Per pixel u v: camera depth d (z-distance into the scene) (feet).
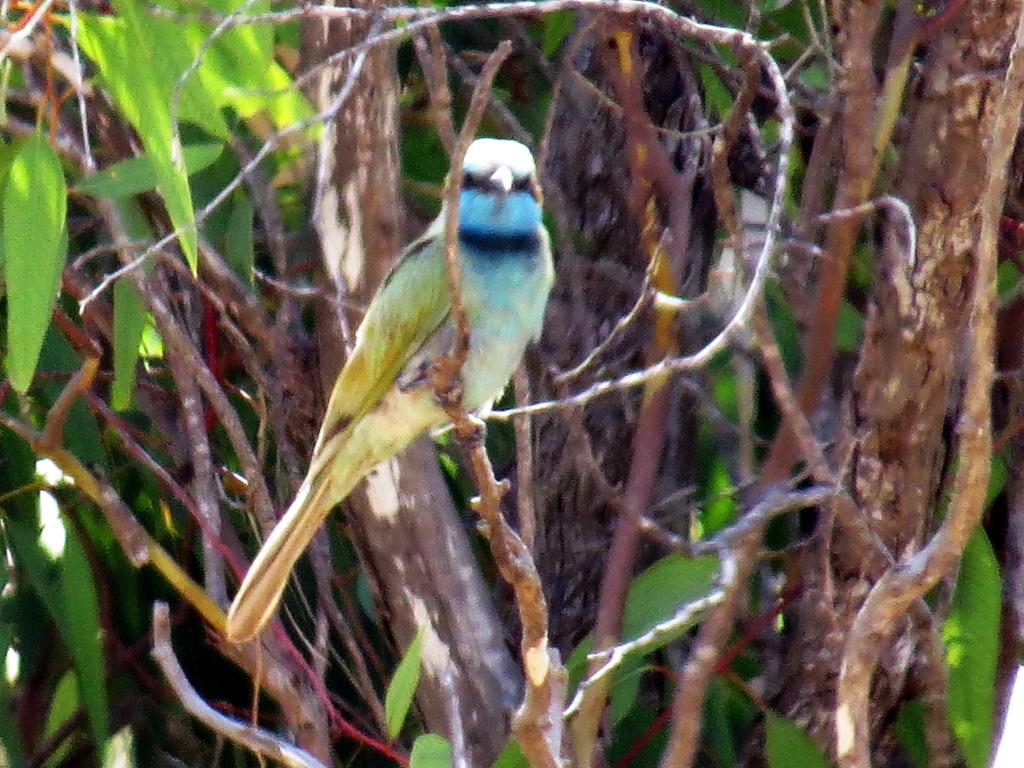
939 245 25.02
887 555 22.43
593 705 24.75
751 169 30.40
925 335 25.27
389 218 27.09
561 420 30.30
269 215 29.17
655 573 25.58
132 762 31.24
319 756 26.66
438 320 25.32
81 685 28.81
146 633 31.96
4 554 30.37
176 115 21.22
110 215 27.27
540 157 26.99
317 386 28.27
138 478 32.35
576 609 29.81
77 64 20.79
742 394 30.09
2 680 29.89
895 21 25.61
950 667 26.04
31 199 22.44
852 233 24.22
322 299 27.63
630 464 29.53
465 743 25.93
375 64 26.55
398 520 26.81
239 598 25.13
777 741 26.58
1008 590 28.50
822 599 27.09
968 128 24.59
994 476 27.94
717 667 27.73
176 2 23.26
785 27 30.58
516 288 25.48
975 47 24.67
